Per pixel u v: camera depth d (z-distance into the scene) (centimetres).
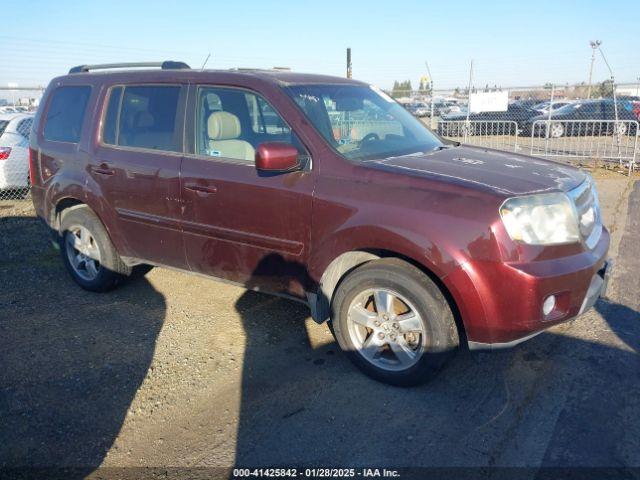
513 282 289
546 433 291
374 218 318
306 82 405
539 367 357
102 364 379
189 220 405
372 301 347
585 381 339
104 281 493
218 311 461
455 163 353
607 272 343
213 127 395
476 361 367
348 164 340
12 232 750
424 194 311
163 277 545
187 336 418
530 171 347
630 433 288
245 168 374
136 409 326
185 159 404
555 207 305
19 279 554
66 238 511
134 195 434
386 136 407
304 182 348
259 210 366
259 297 489
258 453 284
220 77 402
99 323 445
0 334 428
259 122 385
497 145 1464
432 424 303
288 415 315
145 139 434
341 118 389
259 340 408
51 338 420
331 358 378
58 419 318
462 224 296
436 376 327
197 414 320
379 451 282
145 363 379
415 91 1616
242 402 329
